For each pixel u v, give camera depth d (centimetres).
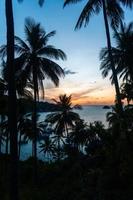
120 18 2305
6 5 1078
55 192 1977
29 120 3816
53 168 3269
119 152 1762
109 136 2048
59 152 4597
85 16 2267
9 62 1053
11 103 1040
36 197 1995
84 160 2402
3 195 2095
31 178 3309
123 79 3388
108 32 2228
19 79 3036
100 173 1734
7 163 3534
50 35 3109
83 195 1603
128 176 1537
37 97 3123
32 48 3061
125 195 1410
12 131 1033
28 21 3072
